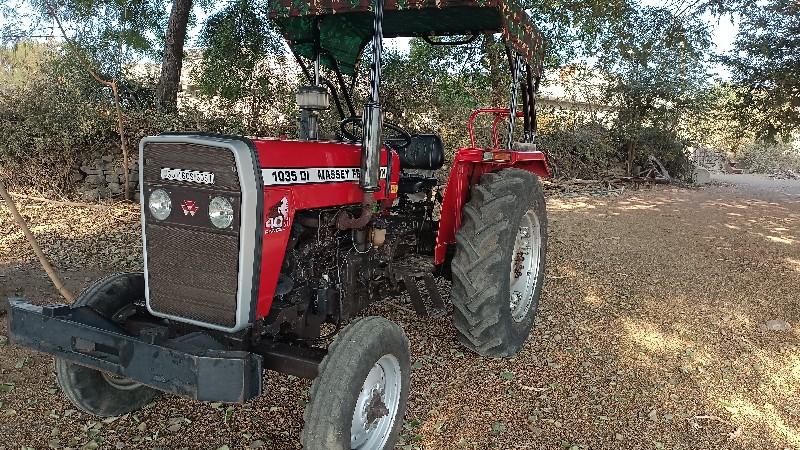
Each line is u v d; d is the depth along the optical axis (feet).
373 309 15.62
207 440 9.68
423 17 13.46
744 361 13.60
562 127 46.24
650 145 48.78
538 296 14.52
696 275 20.29
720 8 28.50
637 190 43.68
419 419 10.62
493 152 12.84
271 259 8.48
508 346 12.60
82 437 9.58
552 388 11.99
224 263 8.02
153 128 29.07
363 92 32.04
